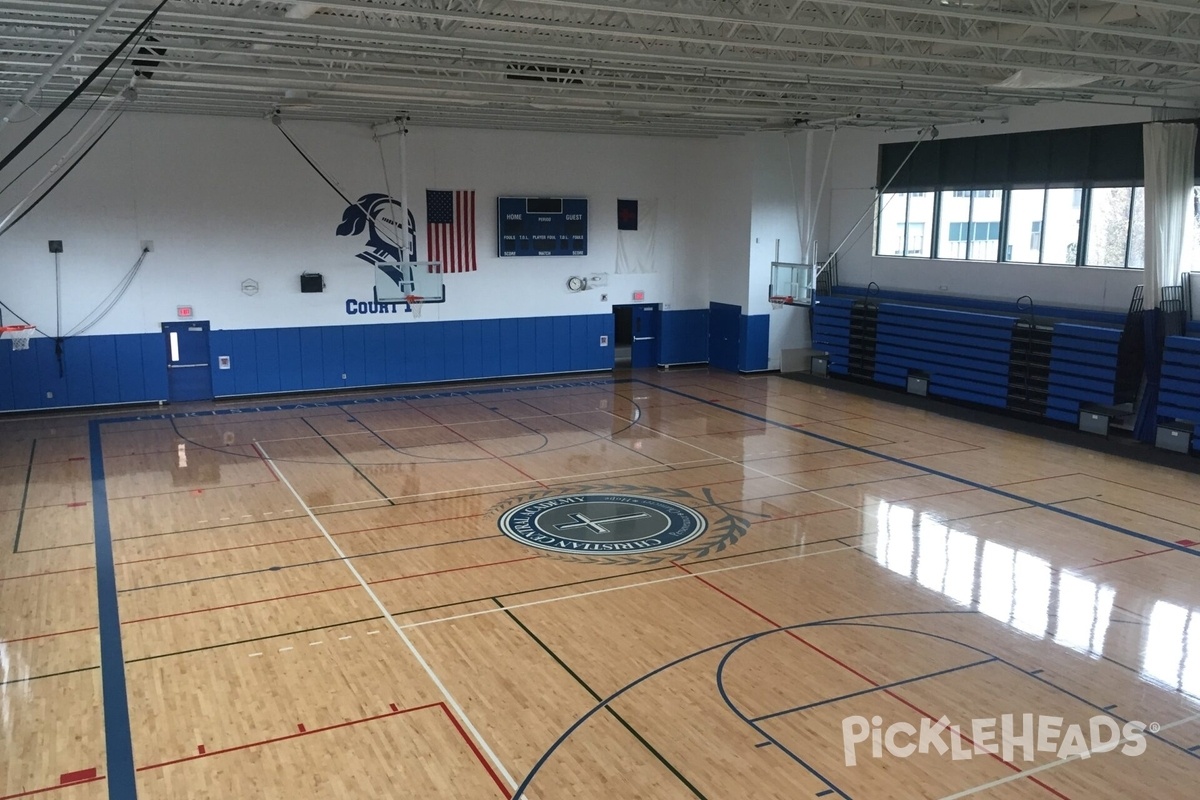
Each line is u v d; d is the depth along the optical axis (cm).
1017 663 823
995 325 1848
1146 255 1576
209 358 1972
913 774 652
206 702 751
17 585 996
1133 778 650
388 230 2075
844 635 876
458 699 756
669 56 1235
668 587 991
